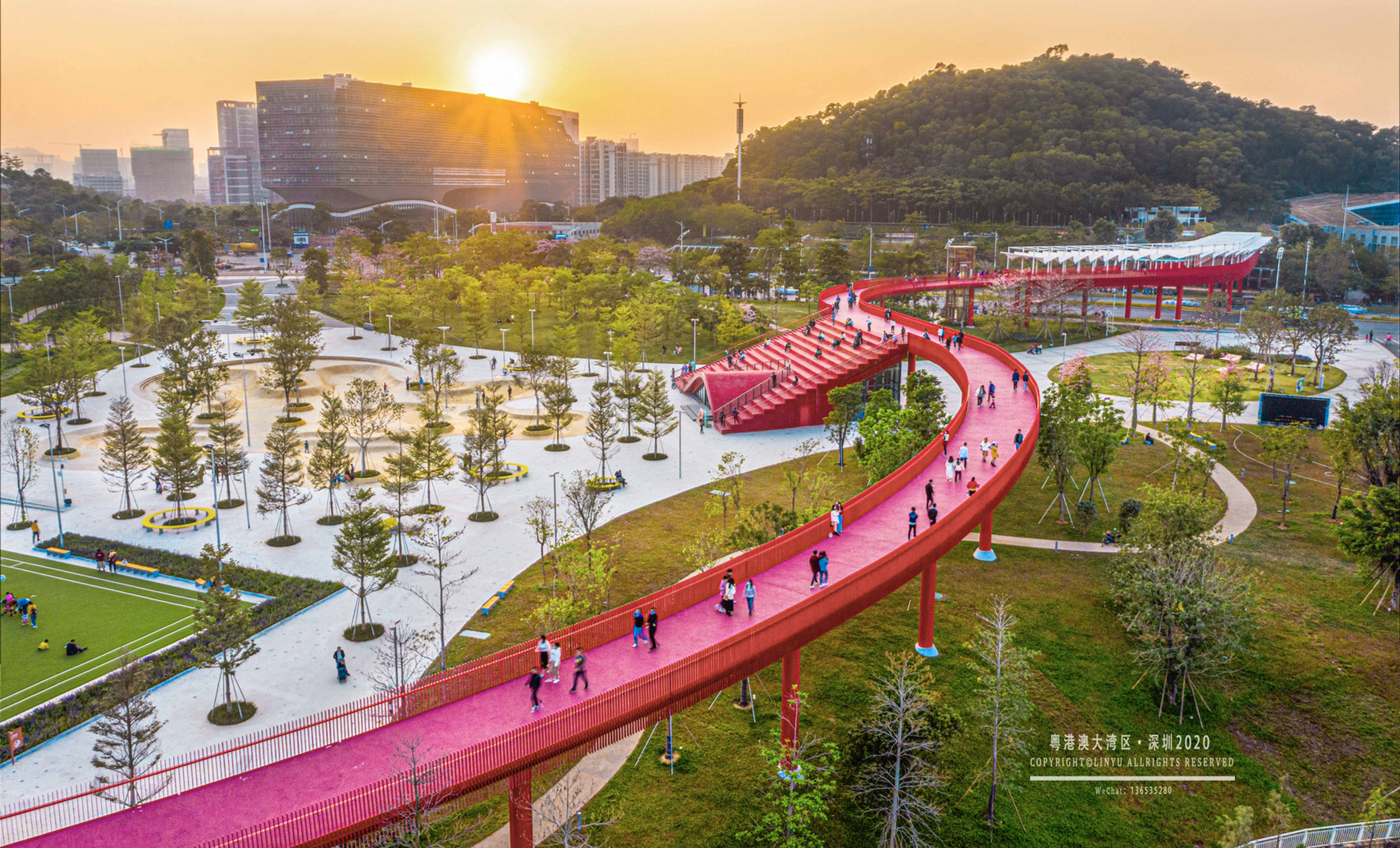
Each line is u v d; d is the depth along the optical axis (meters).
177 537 73.94
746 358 125.94
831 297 139.12
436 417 103.69
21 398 110.06
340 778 29.20
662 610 39.75
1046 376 127.81
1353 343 159.25
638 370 135.12
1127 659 52.81
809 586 42.88
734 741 45.66
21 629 58.09
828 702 48.56
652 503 80.31
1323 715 47.91
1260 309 161.25
